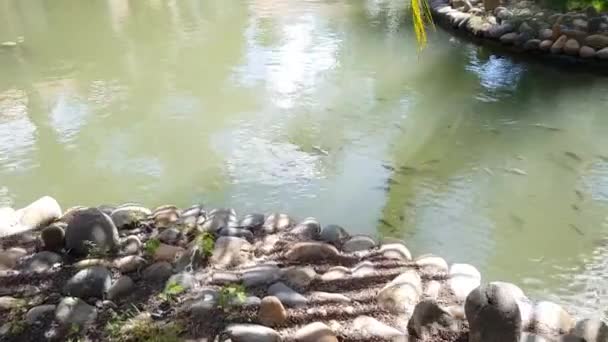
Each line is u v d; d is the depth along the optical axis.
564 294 2.25
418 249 2.55
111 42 5.91
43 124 4.06
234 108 4.20
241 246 2.27
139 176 3.31
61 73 5.07
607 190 2.99
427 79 4.66
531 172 3.20
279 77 4.77
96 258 2.15
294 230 2.43
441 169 3.26
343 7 6.87
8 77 5.01
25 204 3.08
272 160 3.42
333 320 1.83
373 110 4.09
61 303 1.87
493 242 2.60
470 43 5.48
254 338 1.71
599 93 4.28
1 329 1.80
